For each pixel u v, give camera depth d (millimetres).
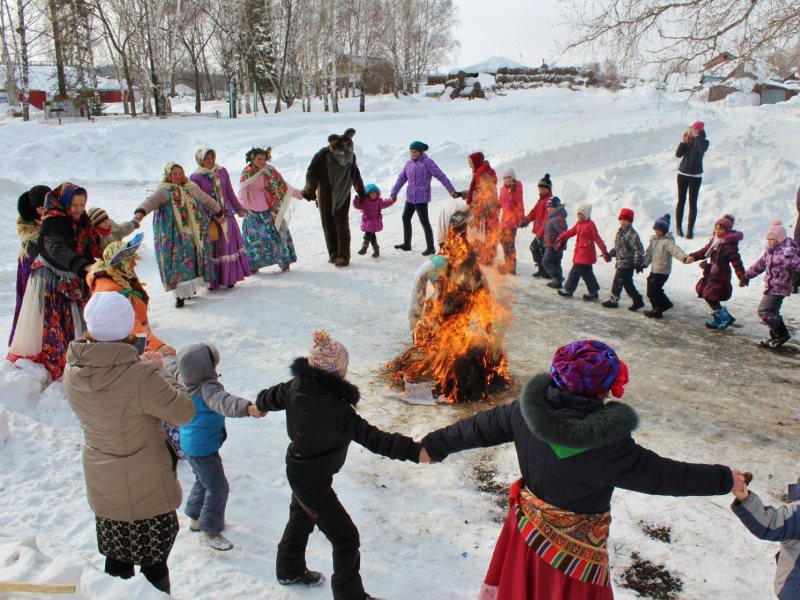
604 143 19828
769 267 7715
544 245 10273
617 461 2646
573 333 8125
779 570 3086
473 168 10797
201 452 4105
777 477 5109
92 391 3270
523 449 2848
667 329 8398
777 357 7551
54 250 5859
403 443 3328
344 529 3656
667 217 8641
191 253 8602
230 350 7297
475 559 4168
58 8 39781
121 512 3393
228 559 4082
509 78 58594
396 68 57062
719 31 9688
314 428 3537
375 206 11023
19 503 4473
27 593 3193
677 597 3875
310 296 9133
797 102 30812
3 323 8469
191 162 22328
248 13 43188
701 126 11688
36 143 21516
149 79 41406
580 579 2717
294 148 23203
